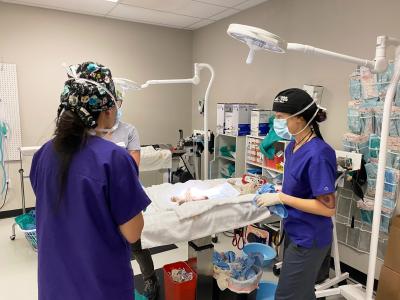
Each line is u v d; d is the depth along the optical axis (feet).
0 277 8.11
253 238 9.62
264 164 9.81
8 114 11.59
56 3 11.14
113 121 3.26
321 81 8.93
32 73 11.81
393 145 7.06
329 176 4.61
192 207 5.67
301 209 4.70
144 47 13.88
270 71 10.73
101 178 2.87
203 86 14.57
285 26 9.97
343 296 7.14
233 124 10.92
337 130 8.58
